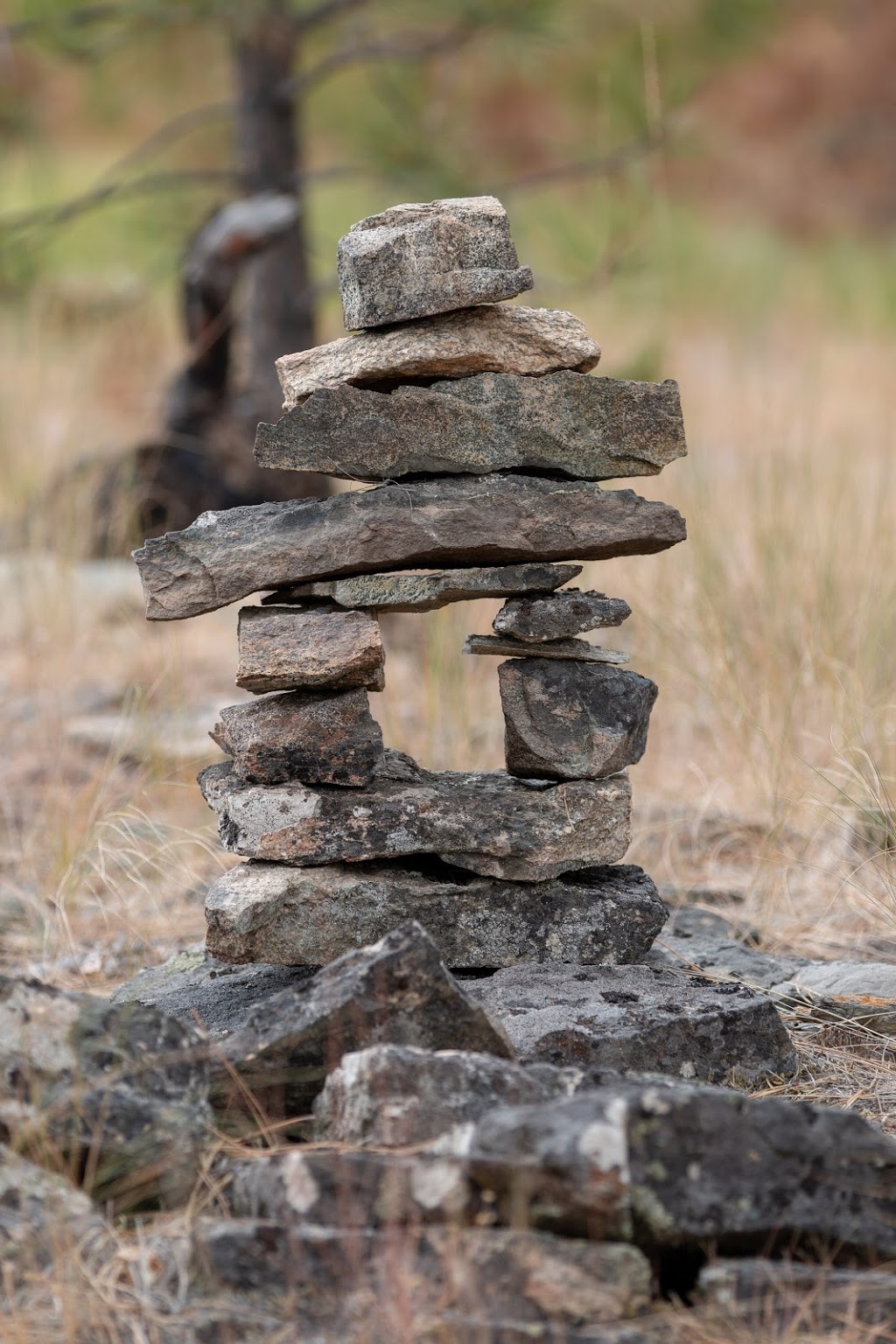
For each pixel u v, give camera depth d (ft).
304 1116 17.06
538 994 19.24
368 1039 16.88
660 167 49.29
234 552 19.33
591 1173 13.93
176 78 56.85
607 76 49.96
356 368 19.47
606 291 50.78
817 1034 20.97
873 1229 14.65
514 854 19.88
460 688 32.14
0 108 55.88
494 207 19.52
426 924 19.90
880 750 28.76
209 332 43.62
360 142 53.11
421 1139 15.37
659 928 20.63
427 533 19.35
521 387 19.65
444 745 31.24
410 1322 13.30
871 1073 19.97
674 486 39.83
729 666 31.27
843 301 95.30
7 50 49.73
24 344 54.49
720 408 62.85
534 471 20.13
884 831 26.84
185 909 26.48
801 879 27.22
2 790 31.19
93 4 50.49
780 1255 14.65
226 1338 13.67
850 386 68.85
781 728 30.40
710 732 32.53
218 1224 14.74
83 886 27.17
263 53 49.19
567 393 19.77
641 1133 14.29
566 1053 18.06
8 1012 16.38
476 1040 17.21
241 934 19.33
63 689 35.96
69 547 41.68
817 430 50.98
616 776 20.59
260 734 19.74
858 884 26.32
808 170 127.75
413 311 19.21
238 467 44.29
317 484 44.68
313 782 19.92
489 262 19.39
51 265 58.08
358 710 19.80
